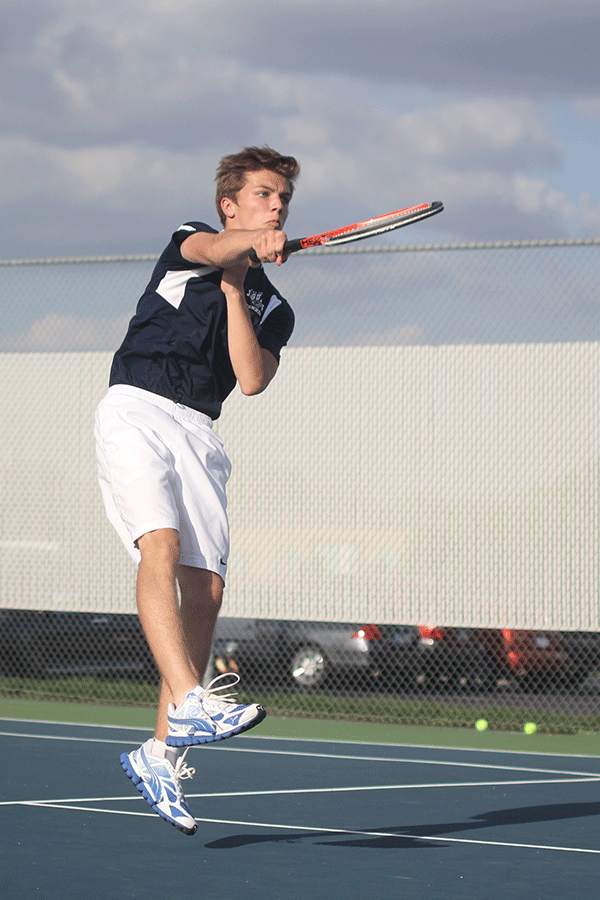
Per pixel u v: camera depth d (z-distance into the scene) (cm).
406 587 2838
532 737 2539
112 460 1038
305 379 2959
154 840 1214
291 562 2941
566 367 2764
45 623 3253
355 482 2898
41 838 1210
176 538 1008
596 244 2767
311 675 3031
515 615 2755
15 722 2580
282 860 1126
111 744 2147
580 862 1146
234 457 3008
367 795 1595
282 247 963
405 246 2880
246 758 2020
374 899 969
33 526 3198
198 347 1088
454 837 1277
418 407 2859
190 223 1088
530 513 2761
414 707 2916
